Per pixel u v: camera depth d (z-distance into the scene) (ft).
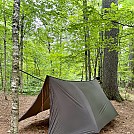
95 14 17.80
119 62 43.37
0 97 30.89
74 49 26.76
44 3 22.72
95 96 19.48
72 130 14.56
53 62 44.06
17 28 13.61
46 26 26.05
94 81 23.04
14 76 13.42
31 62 46.52
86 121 15.26
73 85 17.78
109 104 21.18
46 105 19.10
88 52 31.07
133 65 40.83
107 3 25.26
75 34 24.06
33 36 33.99
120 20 18.75
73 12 24.98
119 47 21.95
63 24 25.53
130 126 18.71
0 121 19.29
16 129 13.20
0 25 29.40
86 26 20.58
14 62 13.43
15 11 13.53
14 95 13.33
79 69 43.83
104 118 18.08
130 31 20.21
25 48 39.09
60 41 39.14
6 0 28.27
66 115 15.15
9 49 37.70
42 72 47.93
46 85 16.39
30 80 45.62
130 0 23.86
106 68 29.12
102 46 22.34
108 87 29.04
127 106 26.66
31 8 24.20
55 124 14.70
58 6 23.13
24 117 18.37
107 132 16.92
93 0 30.96
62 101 15.65
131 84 44.32
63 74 46.96
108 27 19.01
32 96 35.45
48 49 44.21
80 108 15.96
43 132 16.60
